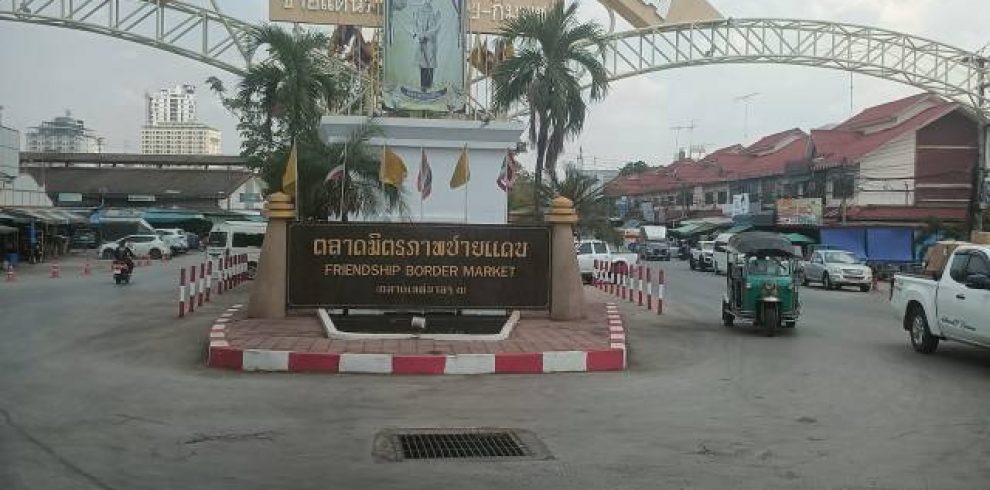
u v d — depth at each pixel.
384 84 27.48
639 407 9.37
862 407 9.43
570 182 38.09
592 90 27.94
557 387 10.58
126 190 72.88
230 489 6.12
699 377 11.42
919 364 12.76
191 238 64.69
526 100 27.59
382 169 20.12
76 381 10.37
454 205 27.94
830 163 53.06
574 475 6.59
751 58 49.16
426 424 8.41
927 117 50.66
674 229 71.25
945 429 8.33
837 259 35.88
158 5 43.59
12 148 54.62
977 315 12.39
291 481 6.36
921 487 6.33
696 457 7.18
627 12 47.62
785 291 16.50
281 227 15.49
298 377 10.99
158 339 14.21
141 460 6.87
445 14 27.67
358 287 14.92
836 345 14.99
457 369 11.49
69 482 6.22
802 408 9.36
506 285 15.19
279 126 30.42
